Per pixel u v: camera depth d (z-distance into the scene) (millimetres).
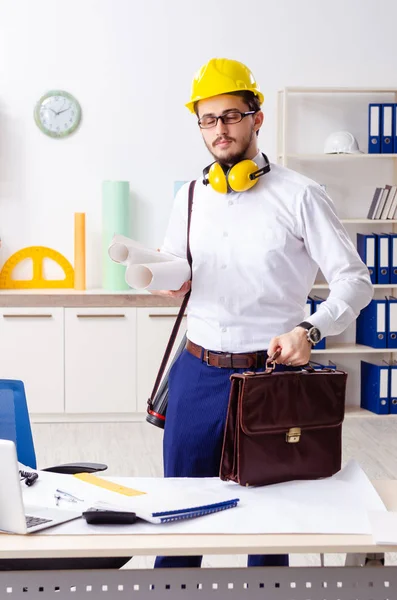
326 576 1854
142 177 5941
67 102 5824
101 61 5832
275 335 2453
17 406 2666
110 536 1838
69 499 2080
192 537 1839
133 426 5688
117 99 5867
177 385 2520
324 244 2436
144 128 5906
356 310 2330
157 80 5871
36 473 2256
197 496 2096
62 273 5961
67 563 2344
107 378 5746
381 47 5969
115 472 4641
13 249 5914
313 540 1832
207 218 2518
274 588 1847
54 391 5727
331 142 5805
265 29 5891
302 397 2139
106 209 5781
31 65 5805
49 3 5781
